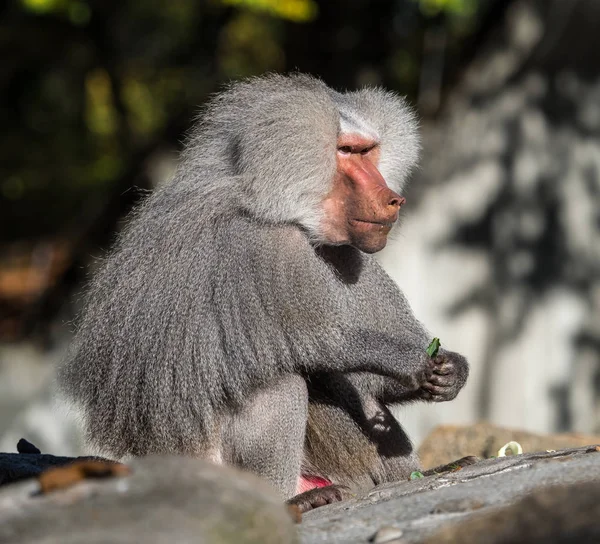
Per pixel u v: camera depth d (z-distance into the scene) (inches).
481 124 804.0
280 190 339.0
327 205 356.5
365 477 374.9
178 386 333.7
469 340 801.6
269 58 1243.8
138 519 193.8
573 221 815.7
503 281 803.4
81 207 1305.4
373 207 350.9
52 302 1017.5
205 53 1242.6
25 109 1343.5
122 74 1283.2
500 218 801.6
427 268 789.2
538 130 808.9
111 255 370.9
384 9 944.9
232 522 196.2
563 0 777.6
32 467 340.8
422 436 805.2
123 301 348.2
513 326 806.5
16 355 991.6
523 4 797.2
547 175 810.2
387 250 780.0
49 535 192.7
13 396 903.7
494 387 807.1
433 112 818.2
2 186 1323.8
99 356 353.7
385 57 968.9
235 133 351.9
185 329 332.8
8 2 1130.7
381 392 382.6
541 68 805.2
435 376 350.6
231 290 331.6
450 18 956.0
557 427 820.0
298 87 350.6
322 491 334.6
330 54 956.0
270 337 330.0
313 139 344.8
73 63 1258.6
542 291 813.2
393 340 346.6
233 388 331.6
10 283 1196.5
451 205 792.3
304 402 341.1
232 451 343.3
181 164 369.4
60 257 1098.7
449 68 865.5
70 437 735.7
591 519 197.0
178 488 205.8
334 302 339.3
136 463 222.7
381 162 378.0
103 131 1374.3
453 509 242.7
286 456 337.1
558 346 815.7
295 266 335.6
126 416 346.6
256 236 336.8
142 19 1248.2
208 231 338.6
